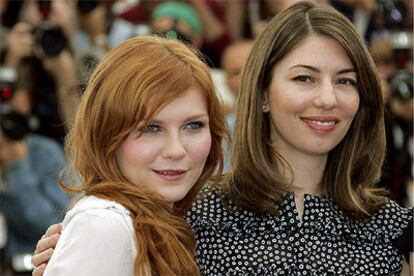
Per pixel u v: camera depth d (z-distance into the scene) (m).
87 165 4.04
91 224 3.82
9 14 8.19
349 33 4.39
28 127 7.20
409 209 4.62
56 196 6.91
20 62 7.46
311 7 4.46
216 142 4.26
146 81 3.91
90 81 4.08
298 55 4.36
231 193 4.54
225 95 6.68
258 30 7.58
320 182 4.60
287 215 4.48
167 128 3.96
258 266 4.38
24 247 6.88
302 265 4.39
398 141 6.88
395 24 7.65
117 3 8.59
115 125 3.94
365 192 4.62
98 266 3.77
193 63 4.04
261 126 4.53
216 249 4.46
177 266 3.98
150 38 4.12
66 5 7.91
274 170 4.53
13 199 6.88
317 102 4.33
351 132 4.59
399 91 6.98
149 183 3.99
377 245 4.52
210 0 8.27
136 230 3.88
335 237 4.48
